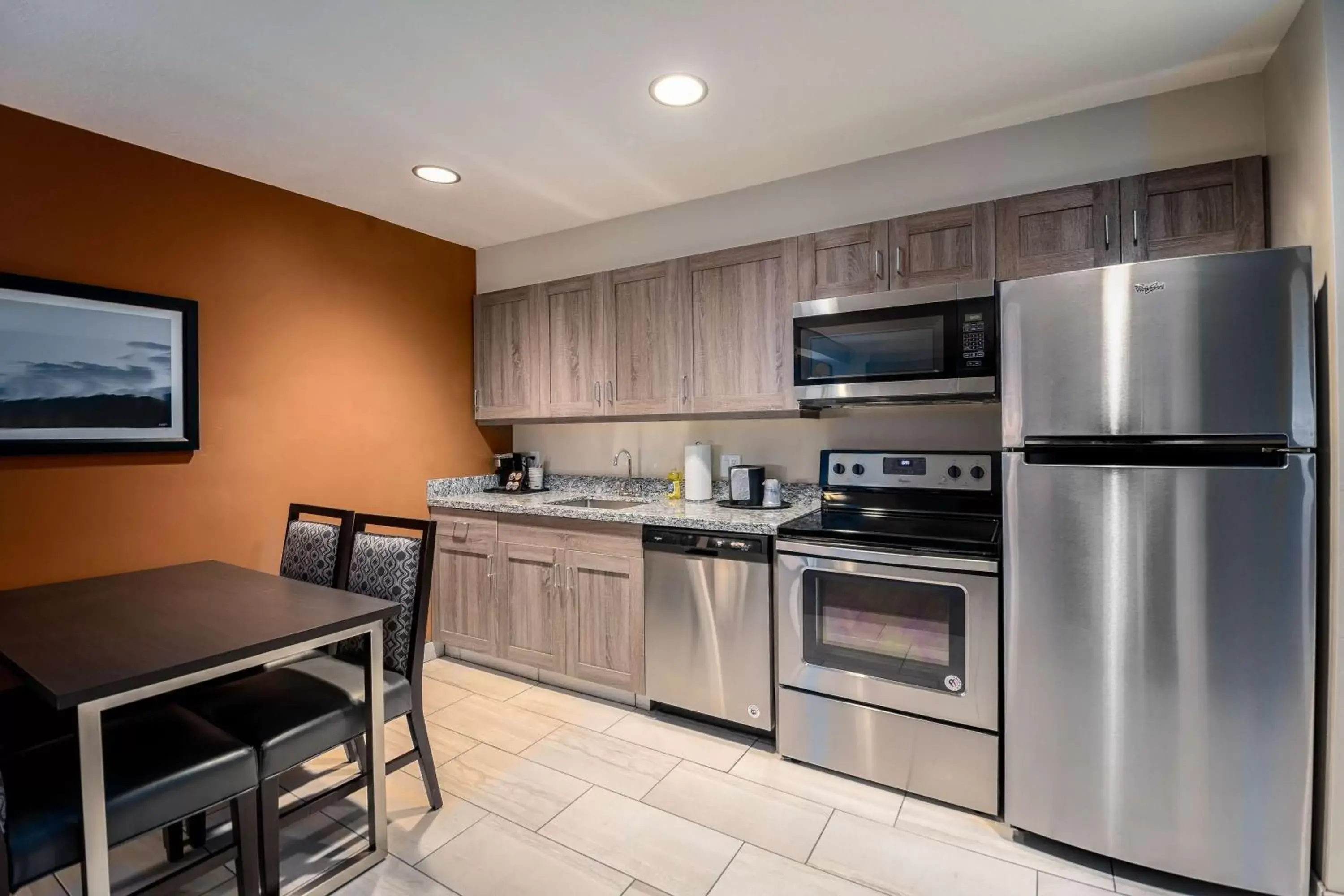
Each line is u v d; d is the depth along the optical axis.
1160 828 1.68
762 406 2.69
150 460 2.37
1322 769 1.56
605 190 2.89
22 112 2.07
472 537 3.25
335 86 1.98
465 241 3.57
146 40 1.72
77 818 1.31
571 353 3.24
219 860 1.54
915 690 2.08
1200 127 2.07
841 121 2.28
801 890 1.70
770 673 2.40
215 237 2.55
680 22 1.69
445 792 2.16
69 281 2.16
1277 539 1.54
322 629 1.65
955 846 1.87
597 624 2.83
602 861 1.82
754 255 2.70
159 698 1.84
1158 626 1.66
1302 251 1.51
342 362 3.01
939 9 1.66
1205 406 1.60
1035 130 2.31
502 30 1.71
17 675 1.37
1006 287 1.84
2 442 2.01
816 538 2.26
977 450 2.53
